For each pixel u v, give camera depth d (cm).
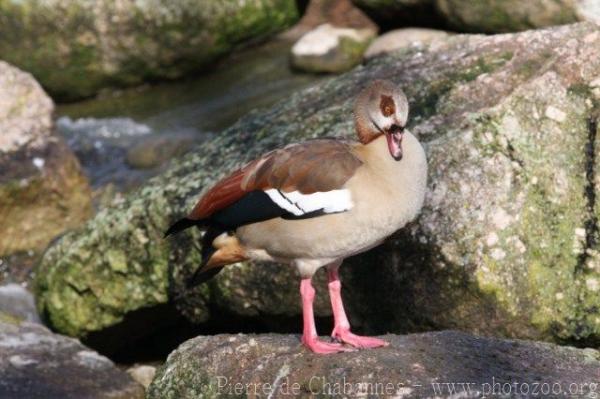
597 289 1089
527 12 1728
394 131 915
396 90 920
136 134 1970
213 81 2083
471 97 1204
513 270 1086
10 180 1614
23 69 2067
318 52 2005
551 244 1104
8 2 2030
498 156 1130
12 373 1197
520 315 1084
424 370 888
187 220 957
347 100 1309
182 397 955
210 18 2058
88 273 1323
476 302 1084
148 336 1378
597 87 1182
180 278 1244
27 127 1683
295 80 2016
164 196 1266
